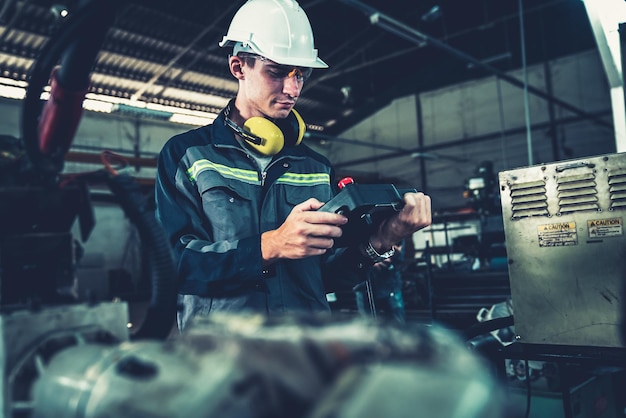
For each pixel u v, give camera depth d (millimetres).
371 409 271
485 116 11594
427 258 3766
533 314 1333
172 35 8484
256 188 1162
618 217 1210
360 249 1109
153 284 563
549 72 10867
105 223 9008
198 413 309
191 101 10094
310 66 1155
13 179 579
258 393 329
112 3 518
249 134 1134
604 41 2488
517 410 329
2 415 443
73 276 584
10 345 450
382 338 341
